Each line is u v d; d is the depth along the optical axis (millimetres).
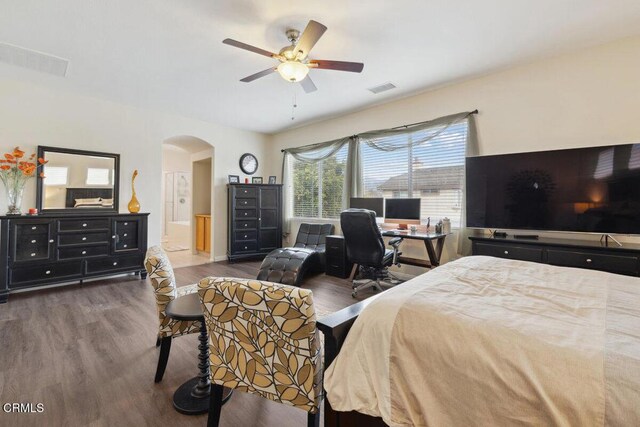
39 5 2223
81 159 4012
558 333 921
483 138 3523
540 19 2424
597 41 2768
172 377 1917
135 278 4238
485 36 2670
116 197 4277
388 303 1188
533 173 3016
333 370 1146
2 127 3465
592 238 2973
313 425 1212
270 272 3789
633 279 1543
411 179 4234
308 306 1062
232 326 1218
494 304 1165
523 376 818
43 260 3459
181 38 2689
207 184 6797
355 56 3018
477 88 3562
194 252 6555
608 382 738
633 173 2559
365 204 4461
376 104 4465
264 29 2557
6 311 2977
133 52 2930
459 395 903
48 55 2980
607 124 2811
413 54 2982
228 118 5203
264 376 1217
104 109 4230
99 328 2609
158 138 4770
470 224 3383
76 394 1735
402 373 1017
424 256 4055
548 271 1705
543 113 3135
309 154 5637
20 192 3490
